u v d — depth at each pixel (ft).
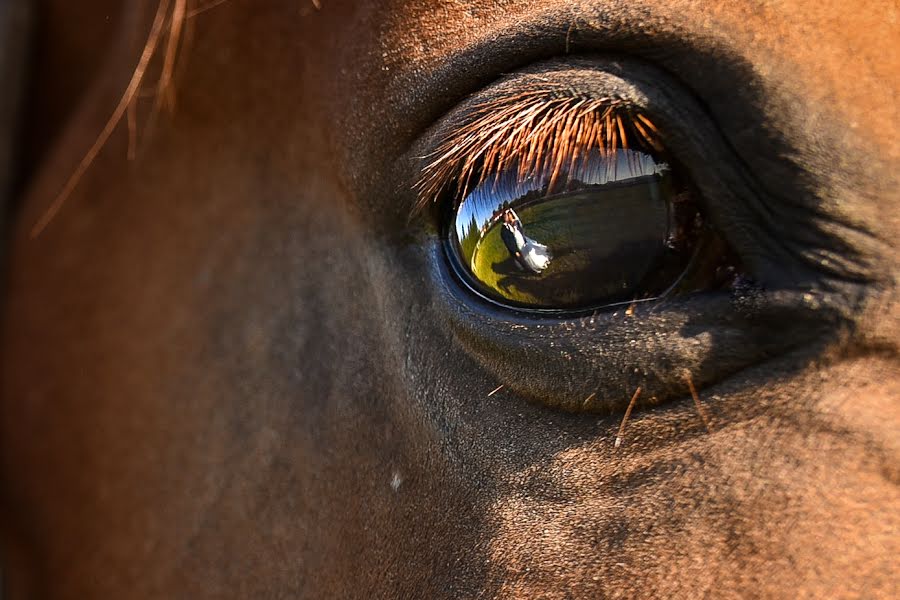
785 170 2.21
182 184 2.48
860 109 2.20
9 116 2.58
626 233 2.23
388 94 2.31
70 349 2.55
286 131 2.42
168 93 2.47
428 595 2.29
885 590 2.17
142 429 2.50
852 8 2.21
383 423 2.35
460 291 2.28
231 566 2.44
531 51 2.25
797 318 2.21
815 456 2.20
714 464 2.21
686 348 2.22
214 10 2.44
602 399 2.24
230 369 2.44
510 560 2.25
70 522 2.56
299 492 2.40
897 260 2.20
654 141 2.23
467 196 2.27
